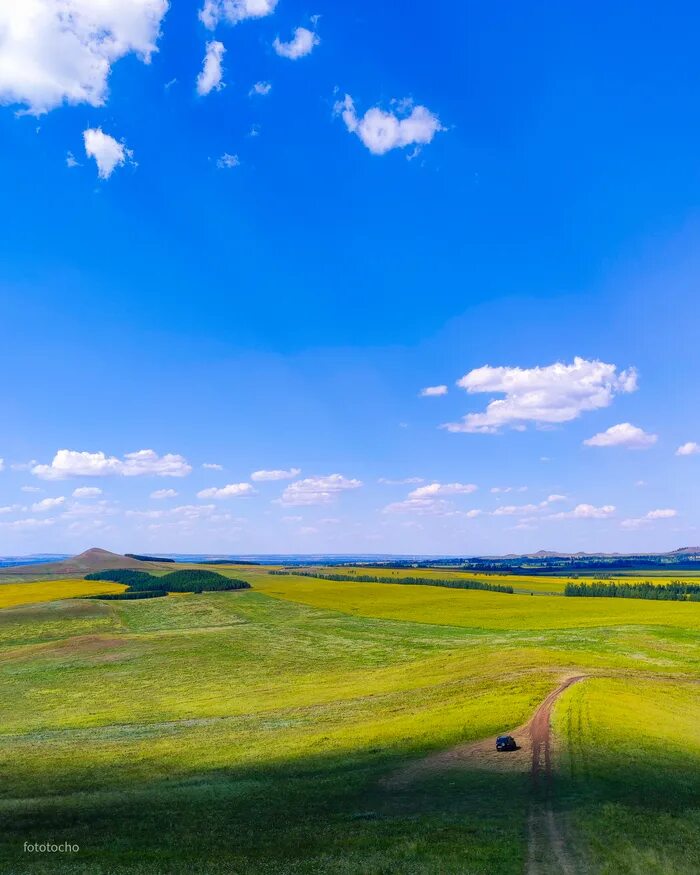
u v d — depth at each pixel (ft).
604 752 116.16
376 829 85.92
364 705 193.47
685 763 111.65
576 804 90.99
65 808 102.83
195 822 93.30
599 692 170.40
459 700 179.22
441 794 100.63
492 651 274.57
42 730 197.06
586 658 239.71
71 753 154.61
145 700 236.43
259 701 221.25
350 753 134.31
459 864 71.41
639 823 82.99
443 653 290.97
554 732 130.52
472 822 86.38
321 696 218.79
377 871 70.69
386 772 116.26
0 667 301.63
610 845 76.02
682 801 93.04
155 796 109.91
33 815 98.94
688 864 70.74
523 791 98.63
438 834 82.12
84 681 270.67
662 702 169.37
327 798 103.76
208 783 119.96
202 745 156.35
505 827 83.61
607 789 97.35
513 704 159.84
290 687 245.04
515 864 71.26
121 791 116.57
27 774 133.90
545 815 87.40
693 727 143.33
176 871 72.13
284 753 140.77
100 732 187.62
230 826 90.63
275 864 73.97
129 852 79.66
